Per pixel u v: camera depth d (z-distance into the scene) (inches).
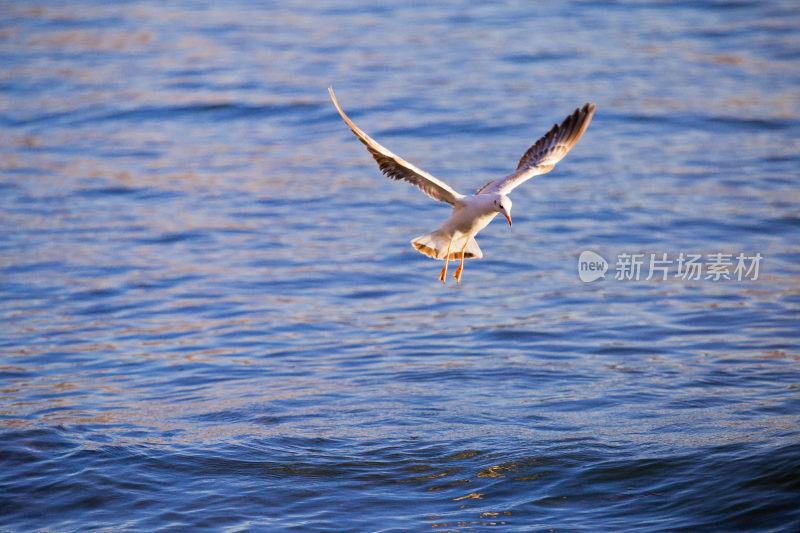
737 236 716.0
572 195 808.3
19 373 523.8
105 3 1462.8
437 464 405.4
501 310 608.4
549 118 954.1
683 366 514.0
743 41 1173.1
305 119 991.0
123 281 658.2
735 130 925.2
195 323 592.7
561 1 1365.7
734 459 385.1
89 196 818.2
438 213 783.1
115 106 1039.0
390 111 989.2
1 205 798.5
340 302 625.6
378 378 506.0
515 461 403.5
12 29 1331.2
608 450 408.8
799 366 508.1
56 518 370.6
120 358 542.9
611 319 587.8
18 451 420.5
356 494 382.9
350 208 792.9
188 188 833.5
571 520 357.4
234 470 403.9
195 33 1284.4
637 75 1069.8
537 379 500.4
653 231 730.2
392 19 1312.7
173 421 456.8
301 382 502.9
